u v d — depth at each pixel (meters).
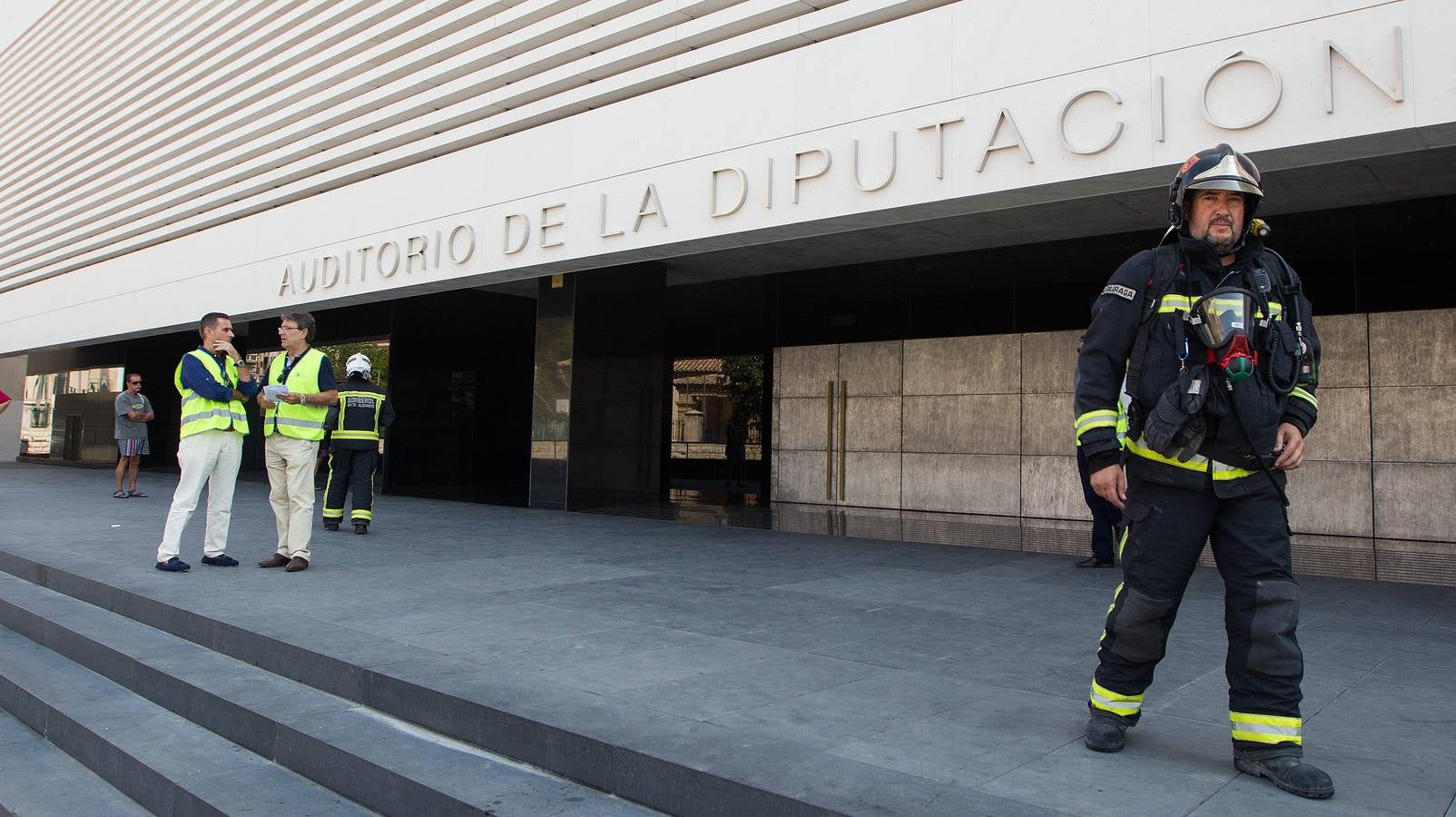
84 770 4.02
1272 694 2.70
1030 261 11.68
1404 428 9.52
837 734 3.06
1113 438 2.89
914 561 7.79
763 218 8.88
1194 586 6.69
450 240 12.12
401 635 4.58
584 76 10.69
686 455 16.56
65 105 20.20
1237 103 6.24
